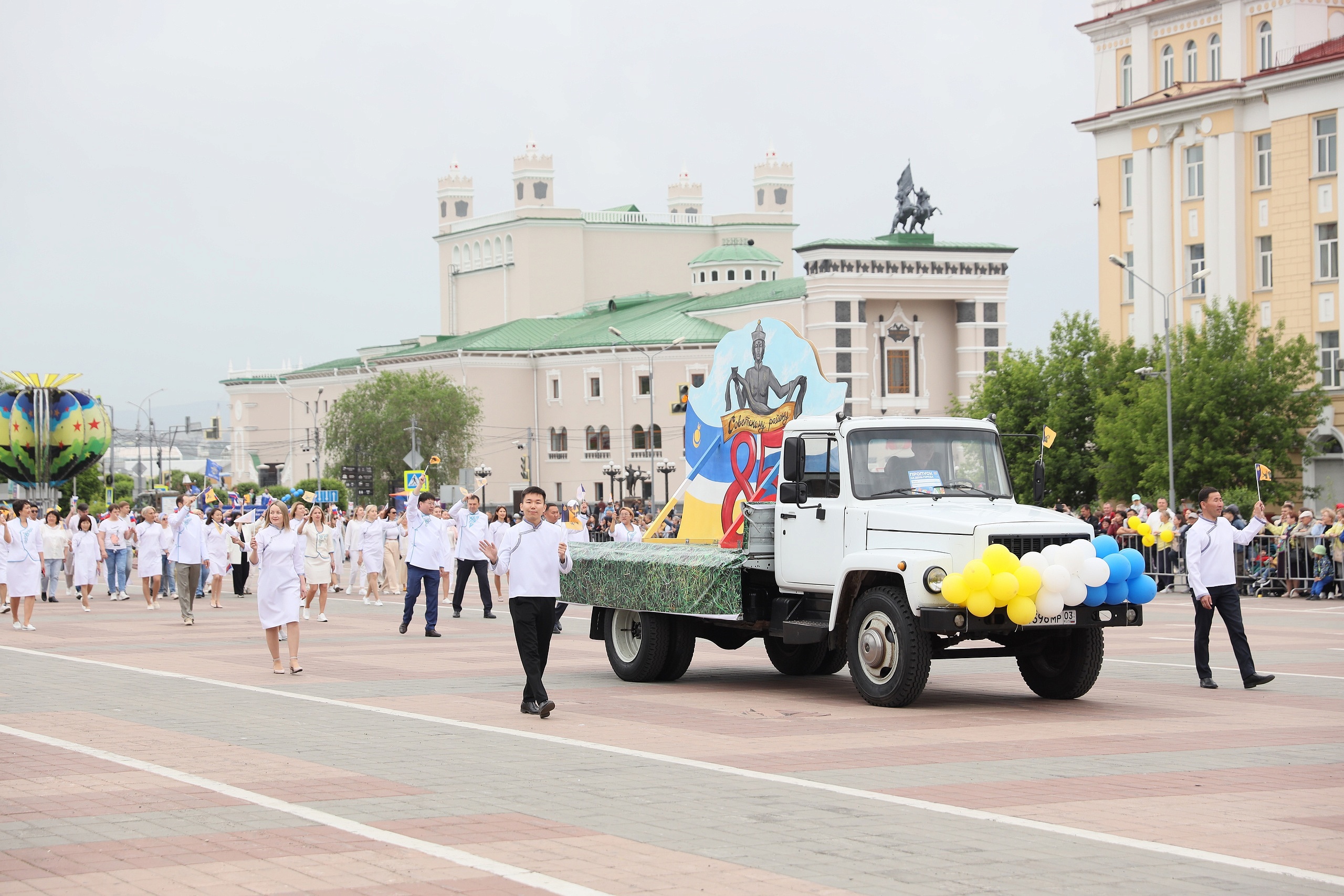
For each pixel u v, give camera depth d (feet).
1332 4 189.16
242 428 485.56
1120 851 27.25
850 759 37.68
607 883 24.77
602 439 367.86
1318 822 29.84
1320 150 180.34
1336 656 65.92
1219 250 193.06
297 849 27.37
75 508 108.58
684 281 430.61
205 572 146.30
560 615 82.99
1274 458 163.22
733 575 52.49
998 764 36.83
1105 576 46.70
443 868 25.86
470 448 353.51
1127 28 209.67
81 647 71.92
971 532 46.24
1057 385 195.11
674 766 36.55
